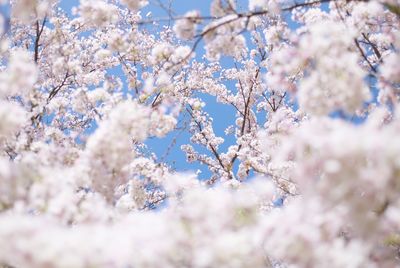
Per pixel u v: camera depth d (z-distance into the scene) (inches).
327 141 101.3
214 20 180.7
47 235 95.7
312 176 108.3
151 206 325.4
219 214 110.7
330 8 207.3
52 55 260.4
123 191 227.6
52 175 136.3
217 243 100.7
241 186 255.0
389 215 105.7
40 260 92.4
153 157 320.5
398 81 163.0
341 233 140.9
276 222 106.1
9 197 127.6
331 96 126.2
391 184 100.8
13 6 224.2
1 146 186.4
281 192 256.4
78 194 161.6
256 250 110.7
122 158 156.4
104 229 108.1
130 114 157.5
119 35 229.0
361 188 105.4
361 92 122.0
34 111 217.2
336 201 104.0
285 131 231.8
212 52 179.8
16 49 312.5
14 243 95.3
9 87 158.9
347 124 106.5
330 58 126.6
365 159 99.3
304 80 129.8
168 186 187.6
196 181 185.0
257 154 364.2
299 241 102.6
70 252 94.6
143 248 105.2
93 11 209.5
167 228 106.6
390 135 96.3
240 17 171.3
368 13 190.7
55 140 218.1
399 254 160.2
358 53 199.6
